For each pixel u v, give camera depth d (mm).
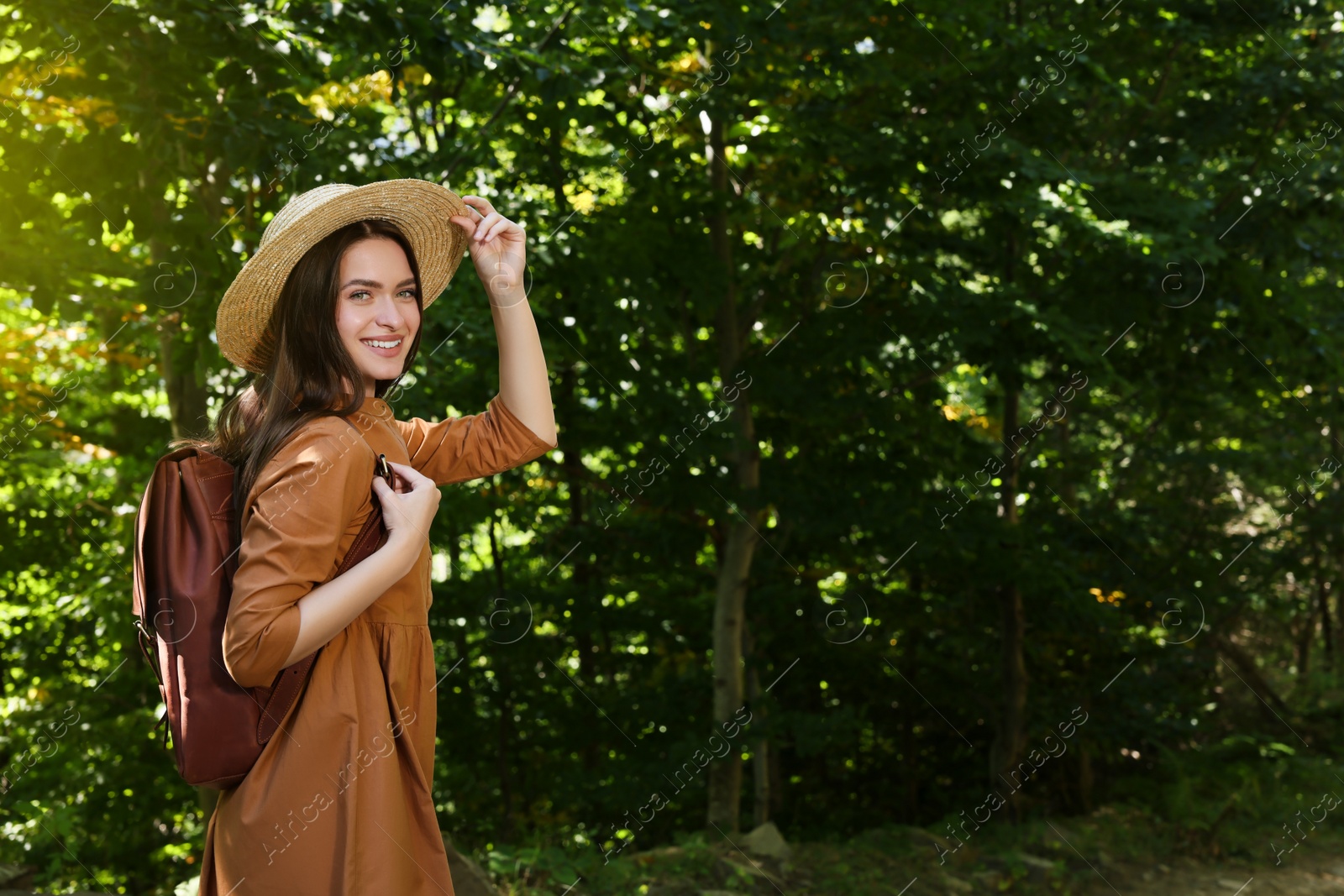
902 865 6961
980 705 10562
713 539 8961
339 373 1467
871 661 9781
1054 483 10406
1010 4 8656
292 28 5031
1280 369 9047
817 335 8039
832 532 8344
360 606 1340
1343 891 7336
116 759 7539
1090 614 9109
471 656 8930
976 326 7625
